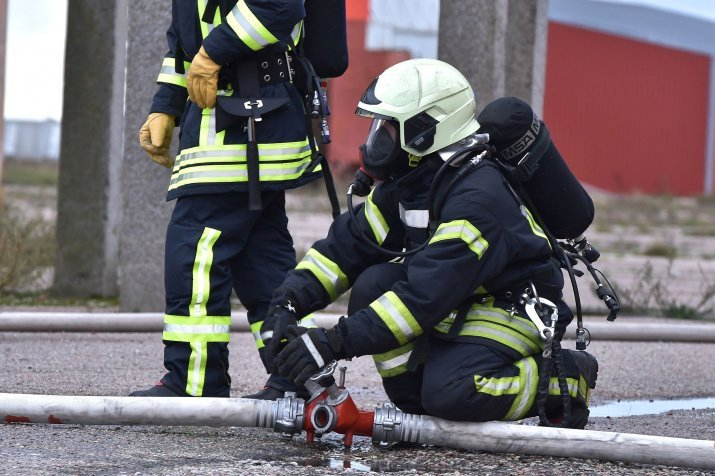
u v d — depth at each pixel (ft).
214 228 30.58
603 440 26.02
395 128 26.84
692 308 66.59
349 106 201.67
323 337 25.68
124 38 62.28
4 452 25.55
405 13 207.00
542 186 27.78
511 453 26.94
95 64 62.03
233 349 46.55
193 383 29.91
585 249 29.66
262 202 31.09
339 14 32.68
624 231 174.50
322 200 188.34
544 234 27.71
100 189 62.75
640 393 39.58
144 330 48.52
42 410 27.32
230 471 24.57
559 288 27.71
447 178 26.68
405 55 205.05
